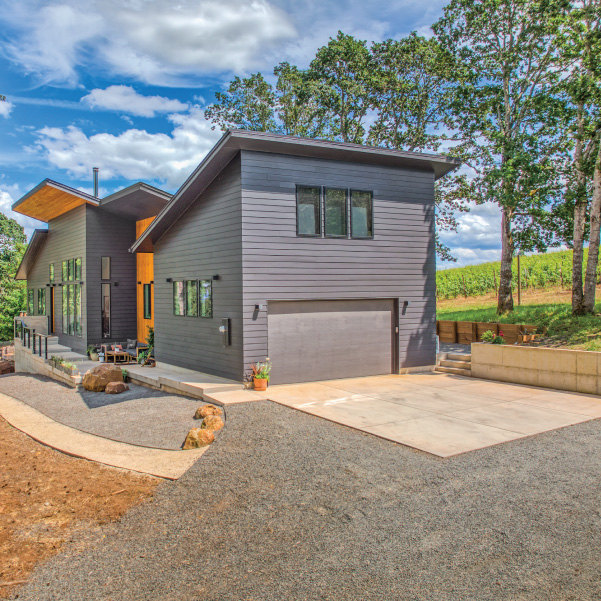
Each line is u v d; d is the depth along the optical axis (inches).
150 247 622.2
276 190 445.7
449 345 709.3
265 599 135.6
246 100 1116.5
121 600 137.4
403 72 964.6
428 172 530.6
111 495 215.9
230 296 453.4
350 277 483.2
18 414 422.9
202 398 423.5
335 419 327.6
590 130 583.2
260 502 201.3
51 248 903.1
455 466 236.5
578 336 518.0
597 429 300.2
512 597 133.4
